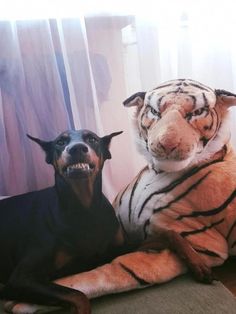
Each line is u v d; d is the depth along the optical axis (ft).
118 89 3.95
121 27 3.85
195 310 2.77
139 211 3.40
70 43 3.71
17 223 3.21
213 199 3.23
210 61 4.21
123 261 3.05
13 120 3.71
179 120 3.12
